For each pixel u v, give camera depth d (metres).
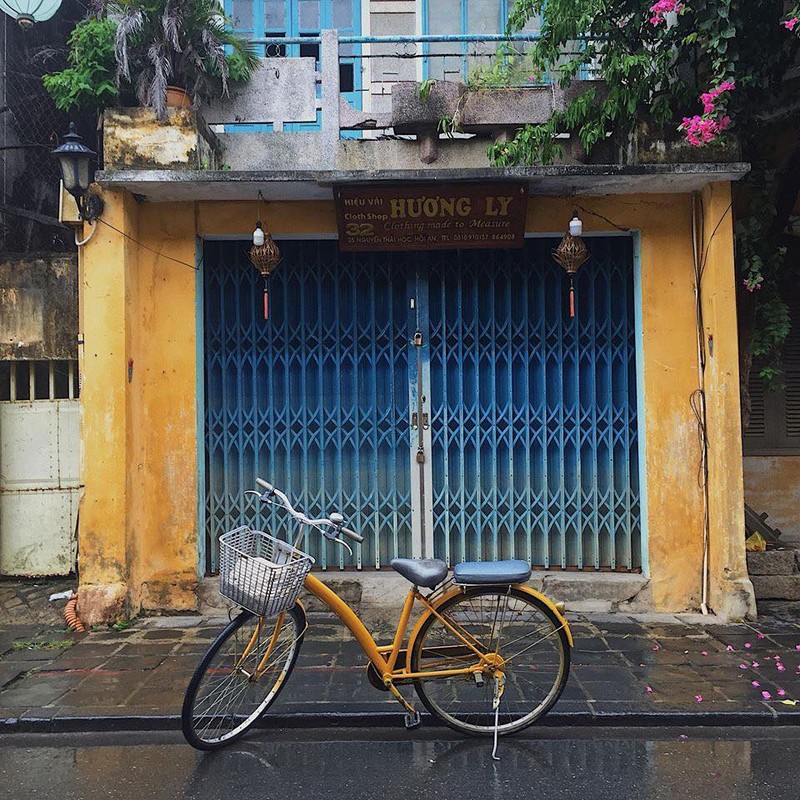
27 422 6.49
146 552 5.78
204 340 6.05
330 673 4.50
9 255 6.32
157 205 5.82
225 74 5.72
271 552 3.81
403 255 6.10
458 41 5.87
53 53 7.36
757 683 4.32
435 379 6.07
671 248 5.80
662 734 3.86
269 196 5.70
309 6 6.89
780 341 5.97
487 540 6.06
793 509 7.07
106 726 3.92
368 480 6.09
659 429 5.77
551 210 5.79
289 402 6.07
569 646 3.82
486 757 3.61
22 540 6.46
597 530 5.99
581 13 5.38
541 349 6.06
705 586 5.72
